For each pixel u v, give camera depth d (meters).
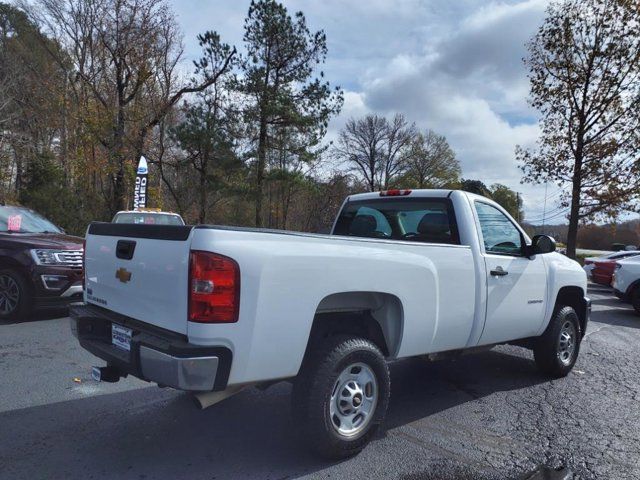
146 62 24.55
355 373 3.65
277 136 26.84
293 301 3.21
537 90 21.91
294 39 25.34
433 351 4.29
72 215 20.80
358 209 5.75
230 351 2.99
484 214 4.98
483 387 5.54
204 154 26.58
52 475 3.28
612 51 20.16
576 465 3.70
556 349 5.77
